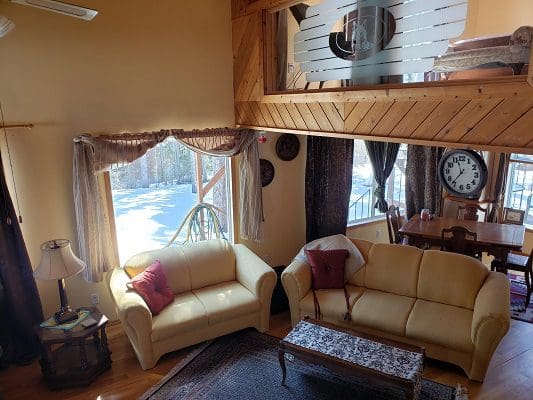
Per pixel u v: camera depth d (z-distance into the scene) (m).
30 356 3.84
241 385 3.41
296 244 5.74
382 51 3.14
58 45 3.71
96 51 3.88
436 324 3.49
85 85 3.89
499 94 2.43
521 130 2.40
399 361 2.96
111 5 3.88
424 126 2.90
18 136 3.68
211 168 5.02
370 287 4.25
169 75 4.33
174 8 4.23
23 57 3.58
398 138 3.09
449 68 2.87
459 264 3.85
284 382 3.42
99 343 3.63
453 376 3.46
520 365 3.58
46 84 3.71
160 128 4.39
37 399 3.32
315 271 4.29
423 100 2.86
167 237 4.95
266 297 4.13
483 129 2.58
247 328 4.27
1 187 3.57
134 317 3.46
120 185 4.53
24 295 3.80
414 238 4.88
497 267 4.52
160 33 4.19
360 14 3.22
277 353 3.85
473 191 5.14
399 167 6.43
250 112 4.61
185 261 4.30
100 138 3.90
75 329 3.42
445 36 2.71
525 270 4.54
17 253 3.74
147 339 3.56
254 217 4.99
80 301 4.19
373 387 3.37
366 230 6.35
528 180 6.02
